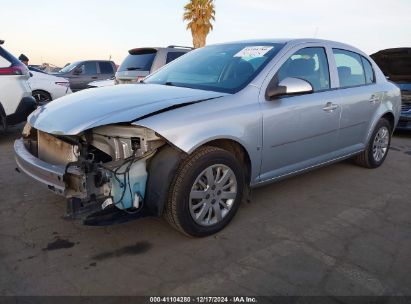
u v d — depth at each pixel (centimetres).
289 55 376
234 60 383
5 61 618
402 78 812
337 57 442
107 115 279
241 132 318
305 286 256
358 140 478
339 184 460
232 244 307
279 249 302
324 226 345
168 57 867
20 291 243
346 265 283
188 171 288
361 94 458
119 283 254
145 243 305
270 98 347
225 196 322
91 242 305
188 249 298
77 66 1370
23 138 357
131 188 281
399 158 602
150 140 282
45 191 403
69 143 289
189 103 303
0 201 377
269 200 401
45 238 309
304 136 383
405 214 379
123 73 905
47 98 955
